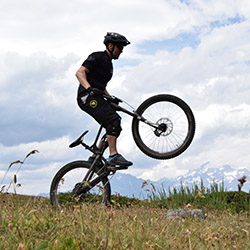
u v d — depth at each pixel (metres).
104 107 5.62
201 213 5.45
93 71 5.73
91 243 2.86
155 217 4.21
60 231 3.02
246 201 7.04
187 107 5.66
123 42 5.75
